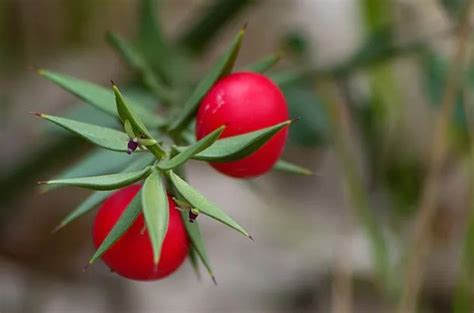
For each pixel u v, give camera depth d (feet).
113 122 1.03
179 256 0.80
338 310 1.43
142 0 1.05
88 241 1.71
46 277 1.66
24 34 1.77
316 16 1.99
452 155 1.51
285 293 1.63
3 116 1.70
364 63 1.22
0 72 1.73
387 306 1.36
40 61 1.81
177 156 0.77
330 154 1.80
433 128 1.59
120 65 1.81
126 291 1.64
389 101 1.47
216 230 1.73
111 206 0.80
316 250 1.67
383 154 1.52
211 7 1.24
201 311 1.62
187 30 1.26
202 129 0.83
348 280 1.43
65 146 1.34
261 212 1.73
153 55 1.06
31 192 1.69
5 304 1.58
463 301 1.26
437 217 1.63
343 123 1.40
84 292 1.64
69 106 1.75
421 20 1.41
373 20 1.37
